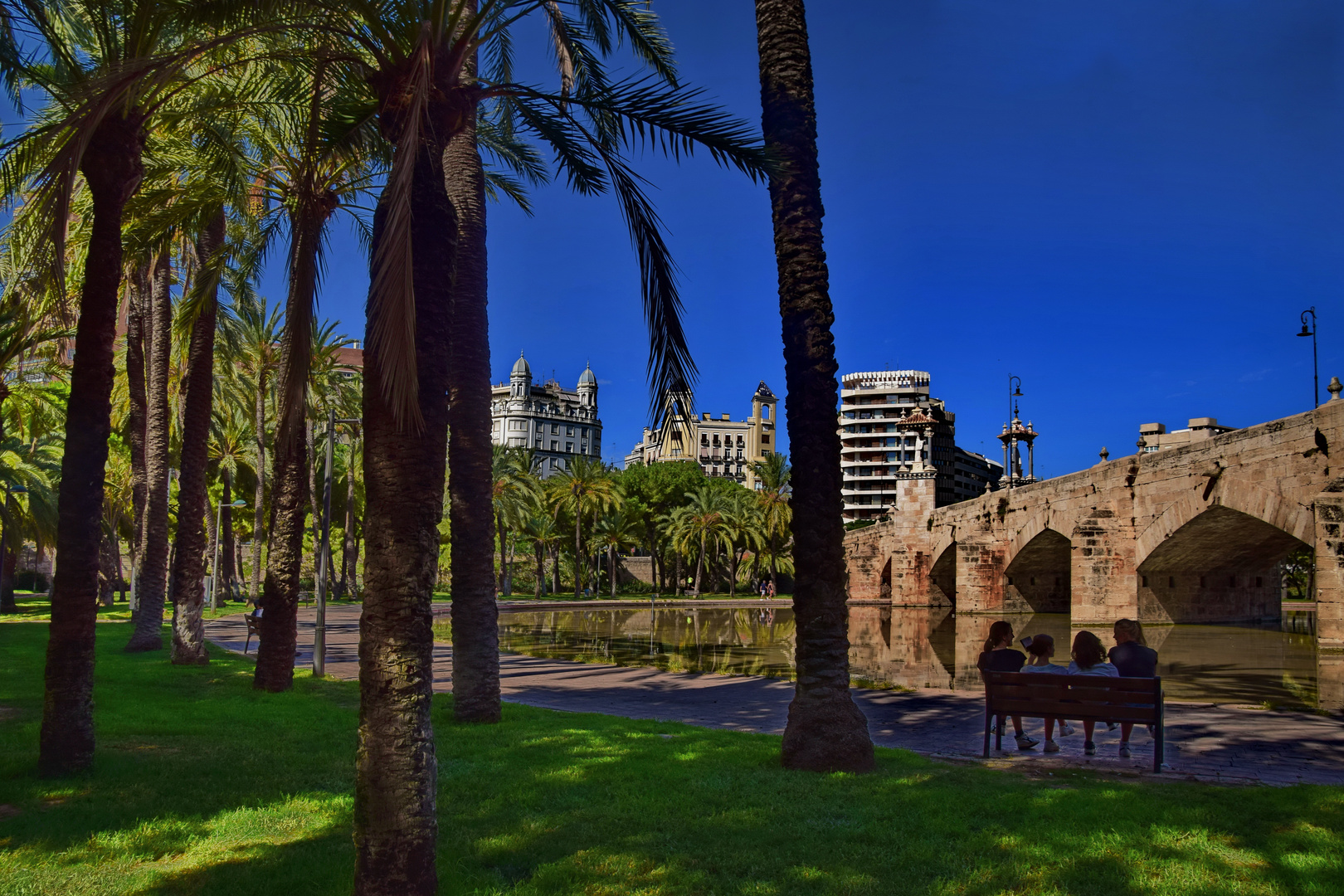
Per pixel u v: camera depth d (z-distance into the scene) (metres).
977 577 44.44
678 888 4.93
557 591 88.31
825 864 5.31
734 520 79.62
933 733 10.91
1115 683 8.32
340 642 26.48
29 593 70.12
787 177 8.80
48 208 6.18
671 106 6.76
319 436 45.50
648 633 34.31
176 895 4.90
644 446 167.75
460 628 11.17
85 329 8.44
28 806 6.77
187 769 8.08
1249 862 5.23
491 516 11.52
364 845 4.74
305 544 67.06
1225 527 30.89
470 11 11.16
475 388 11.48
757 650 26.41
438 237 5.42
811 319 8.63
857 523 98.00
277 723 10.68
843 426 139.12
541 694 15.01
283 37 10.05
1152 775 7.89
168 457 20.97
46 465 42.19
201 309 15.12
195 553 17.64
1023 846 5.58
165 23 8.84
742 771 7.91
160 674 15.80
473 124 12.05
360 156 11.86
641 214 7.54
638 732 10.34
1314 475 23.73
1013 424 54.53
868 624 39.56
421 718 4.92
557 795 7.05
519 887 4.96
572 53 10.73
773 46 9.07
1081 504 36.53
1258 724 11.35
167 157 14.59
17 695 12.84
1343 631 20.84
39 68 10.59
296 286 7.80
